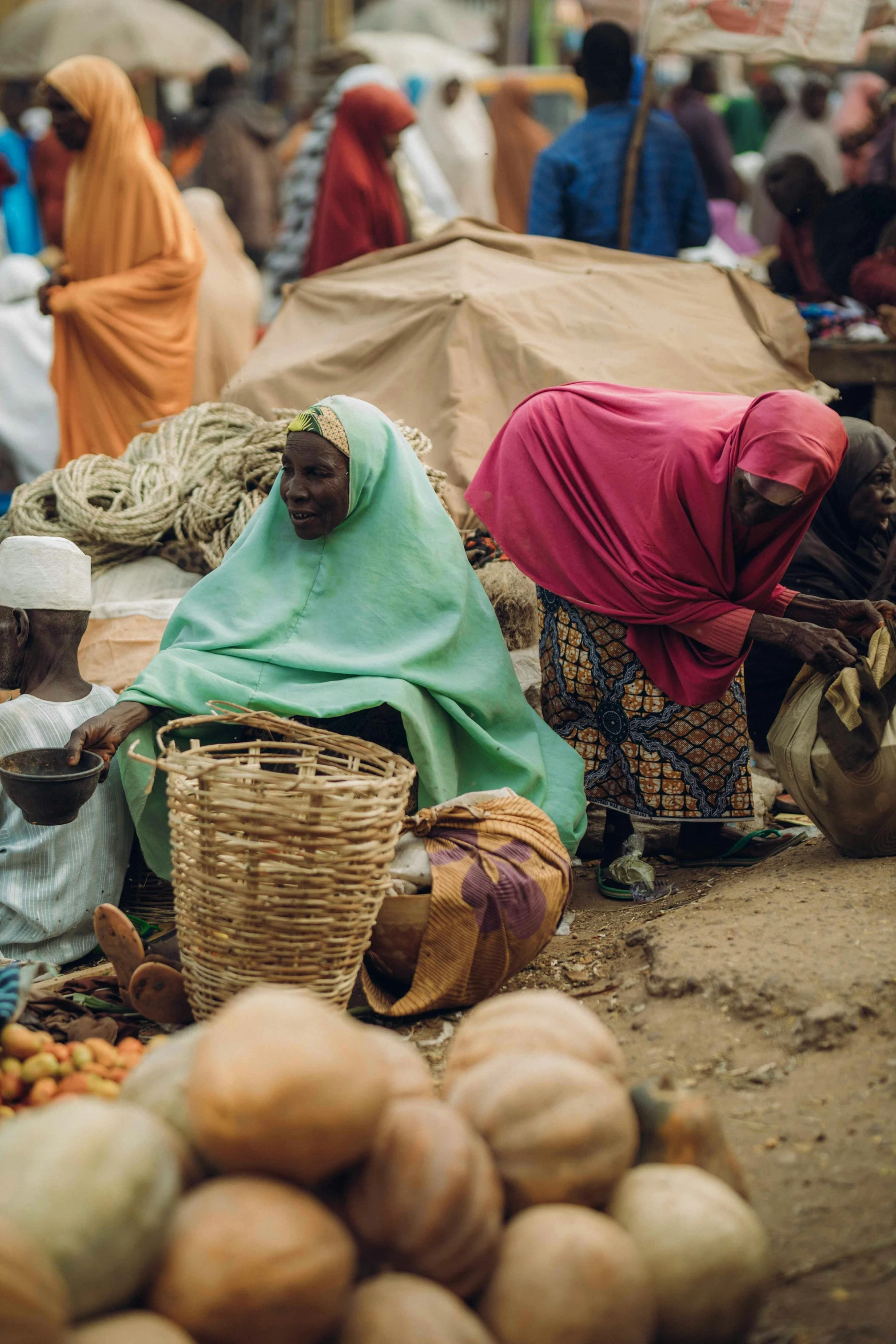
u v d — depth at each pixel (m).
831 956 3.49
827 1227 2.65
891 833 4.27
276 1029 2.24
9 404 8.05
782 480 3.94
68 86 6.89
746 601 4.37
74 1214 2.04
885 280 6.68
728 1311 2.28
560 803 4.35
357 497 4.30
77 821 4.12
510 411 5.72
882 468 5.24
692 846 4.84
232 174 11.22
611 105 7.45
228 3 19.69
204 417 5.75
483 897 3.64
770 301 6.34
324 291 6.50
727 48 6.88
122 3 15.25
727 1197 2.37
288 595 4.31
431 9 18.33
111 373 7.01
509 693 4.44
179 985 3.53
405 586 4.33
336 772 3.75
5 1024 3.14
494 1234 2.28
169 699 4.01
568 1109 2.40
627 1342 2.18
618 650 4.50
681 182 7.59
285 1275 2.06
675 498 4.19
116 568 5.35
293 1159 2.19
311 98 13.84
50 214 11.08
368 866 3.38
